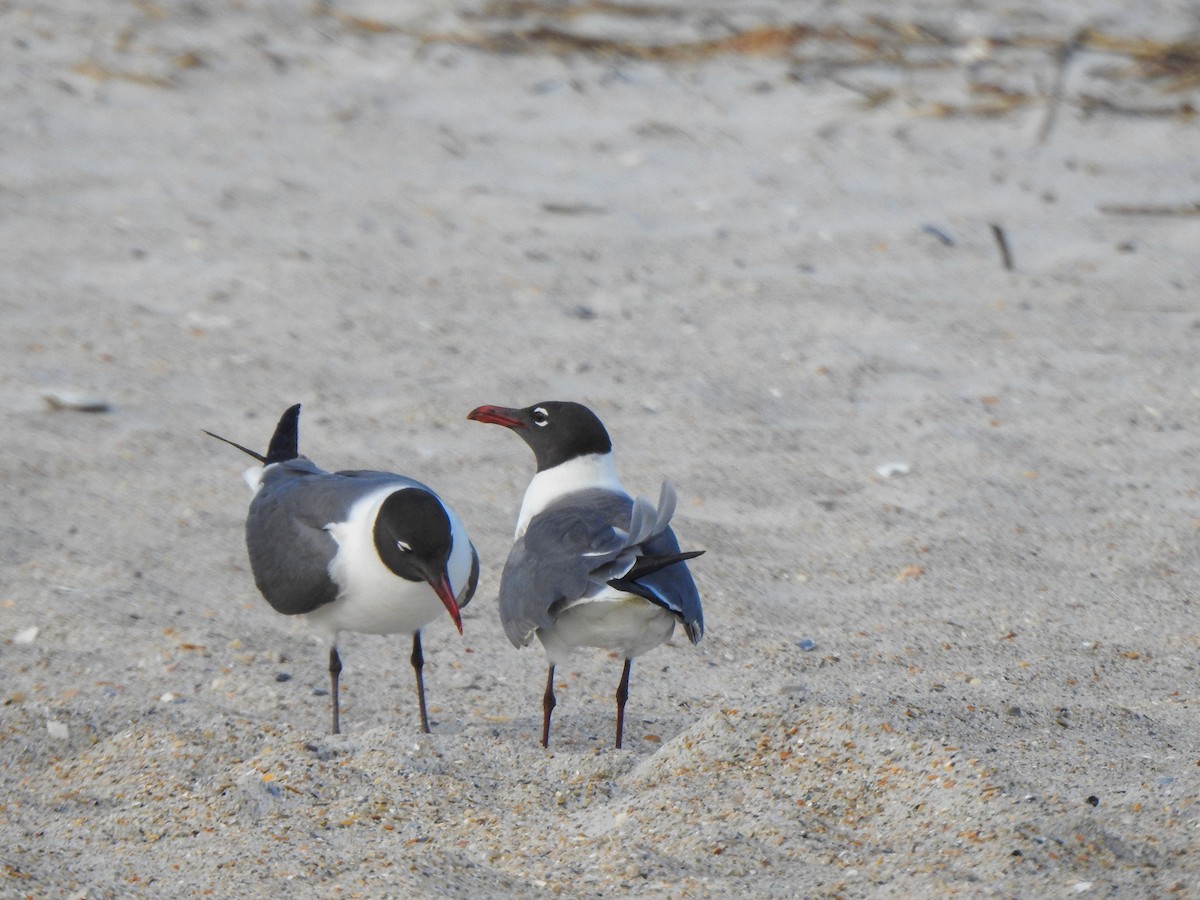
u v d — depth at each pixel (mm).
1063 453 12469
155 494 11789
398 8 25141
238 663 9508
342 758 7746
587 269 16250
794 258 16578
